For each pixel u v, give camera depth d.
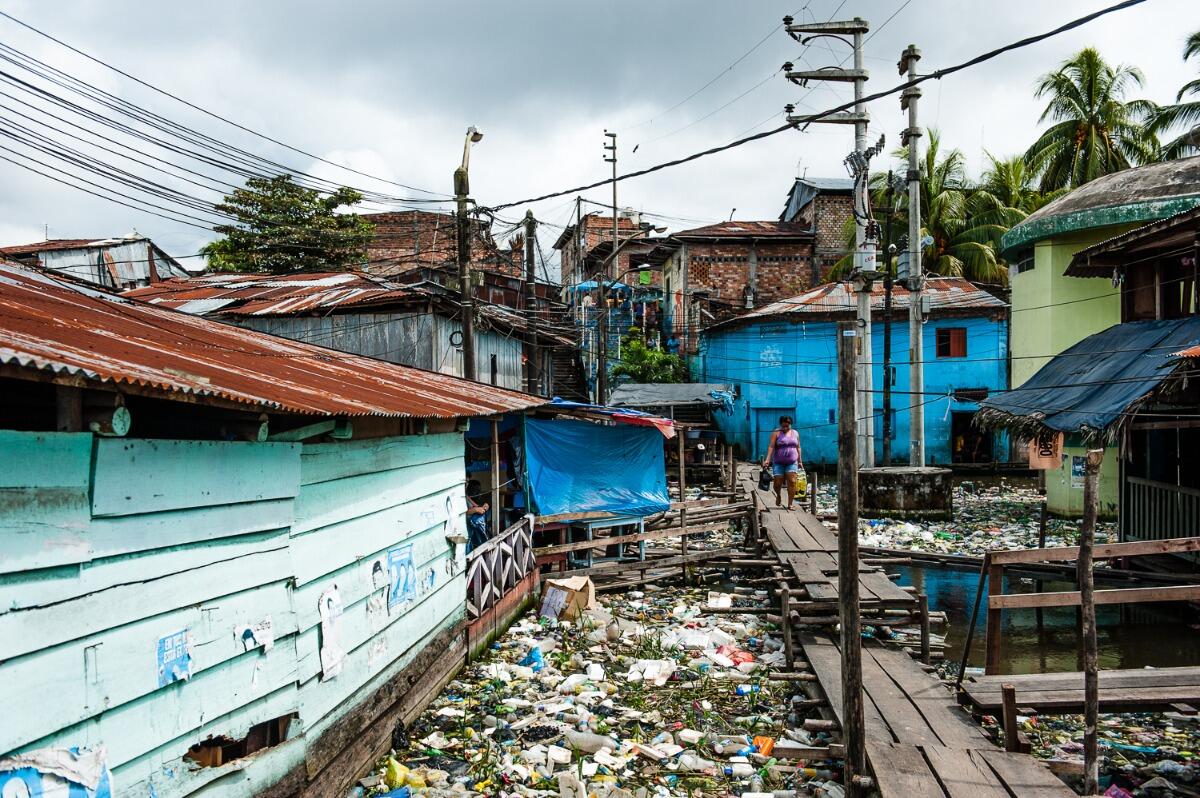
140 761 3.95
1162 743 7.36
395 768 6.17
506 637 10.41
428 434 8.11
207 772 4.41
